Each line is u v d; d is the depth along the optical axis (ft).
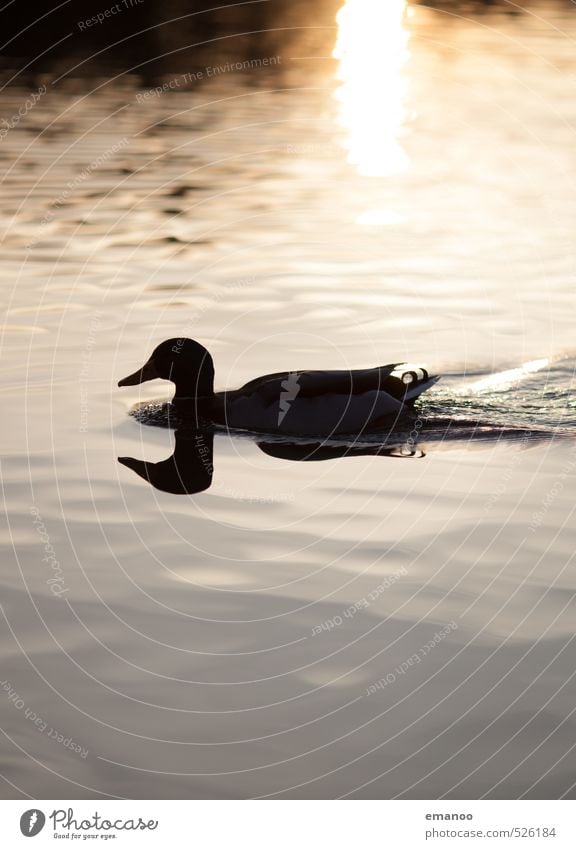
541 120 97.25
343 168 76.89
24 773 17.87
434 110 101.76
